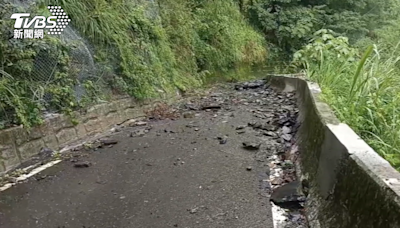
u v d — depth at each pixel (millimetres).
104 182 3529
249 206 2926
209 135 4945
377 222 1602
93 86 5527
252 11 16203
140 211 2922
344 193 2090
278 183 3307
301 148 3750
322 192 2543
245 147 4324
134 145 4648
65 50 5043
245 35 14359
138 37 7402
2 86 3914
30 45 4414
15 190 3367
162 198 3139
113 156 4262
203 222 2711
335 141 2504
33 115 4227
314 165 2980
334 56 6480
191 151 4328
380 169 1845
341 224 1991
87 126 5094
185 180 3500
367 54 4094
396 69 5480
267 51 15445
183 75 9578
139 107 6551
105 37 6152
